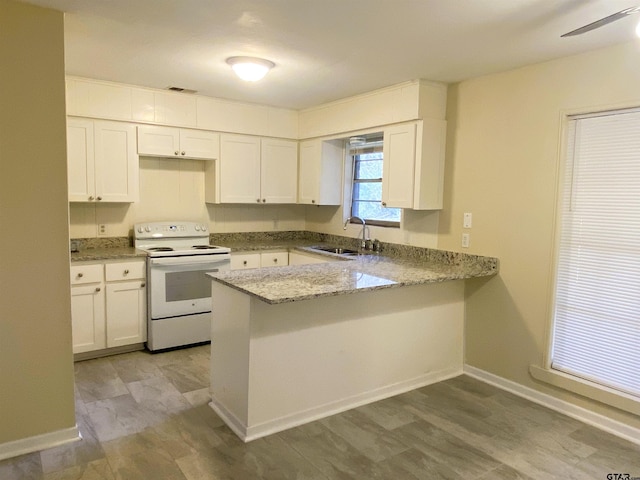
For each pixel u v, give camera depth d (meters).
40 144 2.29
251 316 2.50
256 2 2.15
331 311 2.82
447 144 3.62
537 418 2.86
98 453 2.38
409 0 2.09
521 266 3.16
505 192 3.23
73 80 3.61
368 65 3.12
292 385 2.70
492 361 3.38
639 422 2.61
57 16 2.28
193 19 2.38
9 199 2.24
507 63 3.02
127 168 3.95
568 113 2.86
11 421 2.34
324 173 4.72
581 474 2.29
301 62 3.07
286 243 5.04
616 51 2.62
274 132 4.77
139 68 3.32
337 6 2.18
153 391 3.13
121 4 2.20
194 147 4.29
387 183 3.82
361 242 4.55
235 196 4.61
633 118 2.59
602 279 2.78
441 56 2.90
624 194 2.65
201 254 4.07
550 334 3.03
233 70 3.27
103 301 3.70
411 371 3.28
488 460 2.39
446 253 3.64
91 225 4.13
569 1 2.06
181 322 4.00
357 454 2.42
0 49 2.16
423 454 2.44
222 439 2.54
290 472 2.25
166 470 2.24
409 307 3.22
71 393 2.49
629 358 2.68
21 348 2.33
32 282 2.33
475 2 2.10
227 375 2.73
